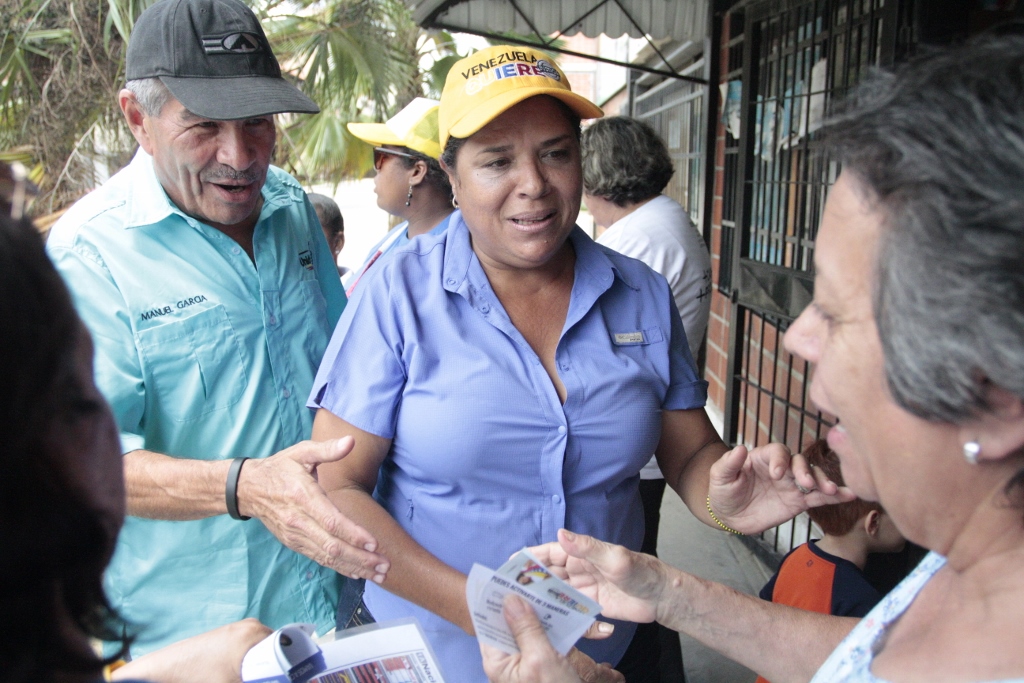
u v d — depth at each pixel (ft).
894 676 2.43
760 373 12.03
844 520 6.27
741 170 12.39
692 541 12.42
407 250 5.16
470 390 4.79
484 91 4.58
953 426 2.10
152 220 5.48
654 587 3.84
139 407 5.40
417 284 5.03
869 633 2.77
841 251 2.22
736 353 13.06
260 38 5.68
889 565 8.07
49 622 1.76
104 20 20.26
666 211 8.86
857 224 2.15
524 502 4.91
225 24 5.45
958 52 2.04
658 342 5.30
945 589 2.50
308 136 22.56
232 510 4.60
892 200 2.04
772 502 4.70
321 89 21.83
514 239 4.74
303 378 6.13
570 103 4.74
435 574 4.67
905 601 2.72
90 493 1.86
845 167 2.23
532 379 4.86
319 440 5.08
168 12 5.33
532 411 4.81
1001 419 2.00
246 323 5.79
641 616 4.00
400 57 22.21
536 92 4.53
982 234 1.81
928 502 2.28
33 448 1.66
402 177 9.27
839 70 9.91
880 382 2.22
